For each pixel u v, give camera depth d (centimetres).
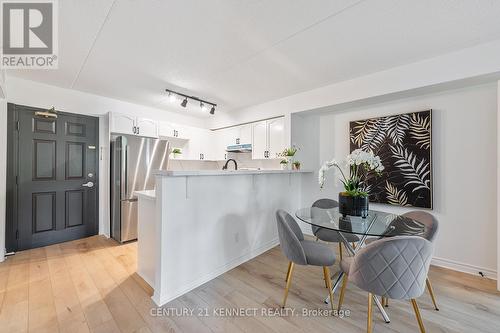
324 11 161
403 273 131
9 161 275
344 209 214
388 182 287
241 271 244
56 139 312
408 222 196
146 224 217
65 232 322
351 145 324
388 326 161
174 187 193
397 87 248
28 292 196
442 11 161
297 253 174
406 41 199
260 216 295
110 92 330
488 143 229
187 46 208
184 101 339
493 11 160
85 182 341
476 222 236
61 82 293
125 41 199
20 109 283
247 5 155
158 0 150
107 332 153
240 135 436
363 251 138
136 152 335
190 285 206
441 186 255
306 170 347
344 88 289
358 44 204
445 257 253
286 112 351
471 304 185
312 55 224
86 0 150
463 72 210
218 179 236
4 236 258
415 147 267
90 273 232
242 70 258
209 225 226
